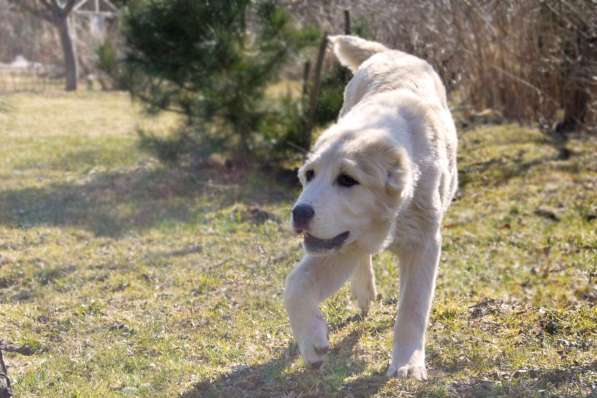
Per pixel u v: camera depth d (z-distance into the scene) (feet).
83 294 21.25
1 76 94.99
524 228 26.23
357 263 14.61
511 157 36.96
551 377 14.70
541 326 17.65
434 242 15.20
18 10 93.25
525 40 41.63
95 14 98.63
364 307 19.06
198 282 21.94
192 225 28.02
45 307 20.24
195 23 33.35
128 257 24.50
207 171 36.55
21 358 16.97
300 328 13.71
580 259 22.54
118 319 19.13
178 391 14.84
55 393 14.87
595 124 40.11
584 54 37.65
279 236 26.61
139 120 56.85
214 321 18.90
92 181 35.78
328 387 14.35
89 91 83.10
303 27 35.12
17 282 22.61
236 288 21.40
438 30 44.06
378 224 13.82
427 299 15.05
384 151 13.52
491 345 16.71
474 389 14.08
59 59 98.89
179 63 33.94
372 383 14.32
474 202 30.17
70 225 28.66
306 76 38.50
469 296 20.06
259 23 35.01
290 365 15.88
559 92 41.70
